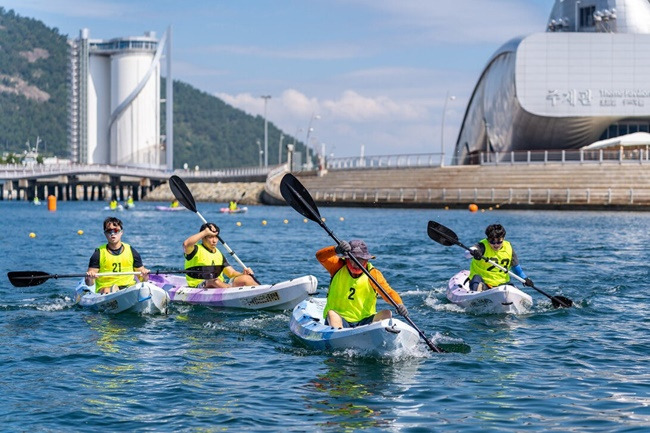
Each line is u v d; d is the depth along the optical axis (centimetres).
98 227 5075
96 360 1112
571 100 10038
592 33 9975
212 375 1036
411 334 1096
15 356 1133
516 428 827
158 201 13950
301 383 996
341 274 1168
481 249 1577
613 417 862
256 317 1455
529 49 10044
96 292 1552
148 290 1462
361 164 9800
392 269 2339
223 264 1625
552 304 1589
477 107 12119
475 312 1525
